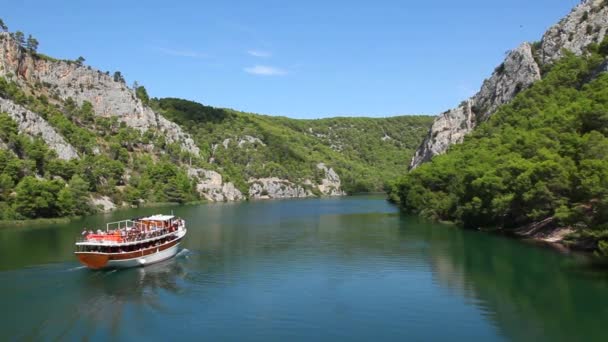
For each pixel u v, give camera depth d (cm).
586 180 7856
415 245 10350
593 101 11719
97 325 5494
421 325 5478
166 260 8950
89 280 7412
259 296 6600
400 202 19850
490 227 12375
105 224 14775
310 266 8400
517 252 9219
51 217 15912
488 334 5197
